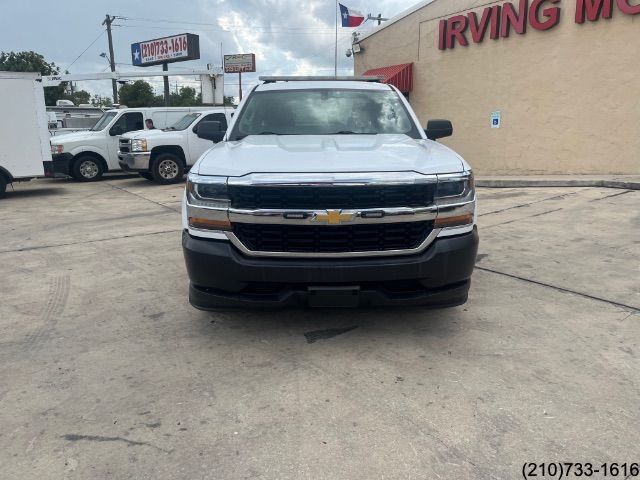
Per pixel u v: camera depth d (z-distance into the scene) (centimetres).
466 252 332
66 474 233
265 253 320
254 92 499
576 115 1177
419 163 333
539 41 1216
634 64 1062
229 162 339
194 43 3291
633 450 243
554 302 427
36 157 1162
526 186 1070
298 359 338
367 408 281
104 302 450
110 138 1480
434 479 227
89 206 1007
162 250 627
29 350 358
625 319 391
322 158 336
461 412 275
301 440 255
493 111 1352
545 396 289
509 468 233
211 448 250
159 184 1348
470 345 354
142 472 234
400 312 411
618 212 770
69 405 288
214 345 361
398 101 490
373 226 320
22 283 507
